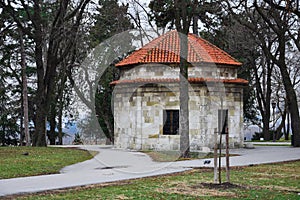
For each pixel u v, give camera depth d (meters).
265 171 18.67
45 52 38.53
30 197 12.48
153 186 14.49
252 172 18.30
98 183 15.09
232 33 44.34
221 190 13.75
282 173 18.05
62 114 47.22
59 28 31.88
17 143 50.09
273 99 55.94
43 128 33.59
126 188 14.09
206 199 12.23
